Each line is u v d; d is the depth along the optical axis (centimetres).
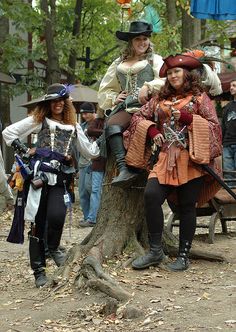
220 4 1211
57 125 656
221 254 722
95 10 2945
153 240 665
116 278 637
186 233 674
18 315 568
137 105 676
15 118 2825
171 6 1666
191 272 668
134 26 680
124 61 694
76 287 617
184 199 667
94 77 2675
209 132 646
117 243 691
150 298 571
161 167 651
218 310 536
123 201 702
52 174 646
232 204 925
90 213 1101
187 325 502
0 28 2011
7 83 2003
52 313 562
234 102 1245
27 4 1856
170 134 649
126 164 659
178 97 654
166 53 1588
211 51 1806
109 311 551
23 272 746
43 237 665
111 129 663
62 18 2422
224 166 1249
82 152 677
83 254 673
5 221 1143
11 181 657
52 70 2103
